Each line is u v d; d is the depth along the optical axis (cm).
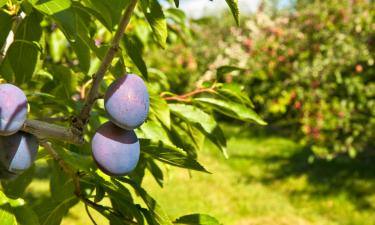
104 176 68
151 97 83
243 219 339
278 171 454
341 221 333
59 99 81
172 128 95
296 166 464
